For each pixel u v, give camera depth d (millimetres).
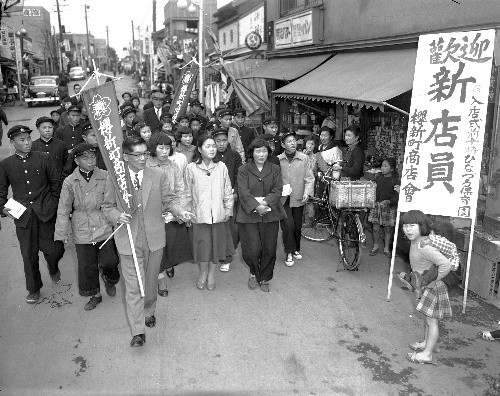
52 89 32094
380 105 6762
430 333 4445
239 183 5902
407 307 5633
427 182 5648
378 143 9672
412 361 4523
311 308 5621
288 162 6809
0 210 5477
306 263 7086
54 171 5777
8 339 4969
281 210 5945
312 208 8344
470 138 5465
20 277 6617
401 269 6805
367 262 7113
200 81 12555
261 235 5988
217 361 4543
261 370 4398
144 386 4176
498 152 6418
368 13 9805
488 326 5199
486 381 4238
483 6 6871
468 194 5477
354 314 5469
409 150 5746
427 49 5703
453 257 4273
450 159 5547
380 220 7137
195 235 5891
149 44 38969
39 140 7105
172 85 26234
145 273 4906
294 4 13336
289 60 13578
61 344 4863
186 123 8797
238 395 4043
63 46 62250
